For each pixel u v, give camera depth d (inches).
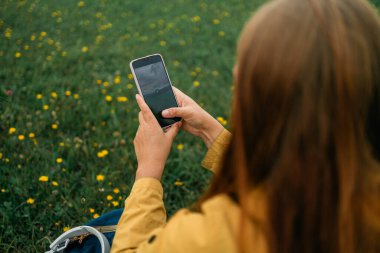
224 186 31.5
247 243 28.5
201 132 58.9
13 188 107.3
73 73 177.3
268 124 27.9
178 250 29.3
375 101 27.9
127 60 192.7
